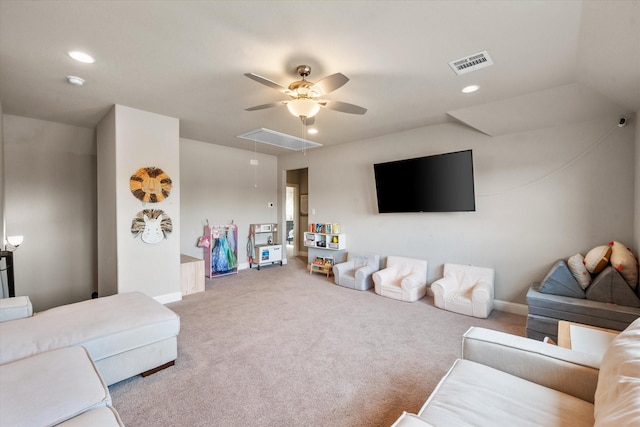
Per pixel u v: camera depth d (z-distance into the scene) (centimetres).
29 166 401
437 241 437
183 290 429
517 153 367
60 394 131
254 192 652
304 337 292
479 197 396
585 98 295
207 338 287
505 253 378
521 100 321
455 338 291
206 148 566
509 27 197
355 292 450
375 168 474
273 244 671
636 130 289
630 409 83
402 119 403
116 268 352
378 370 233
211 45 221
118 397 197
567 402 127
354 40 214
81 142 438
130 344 206
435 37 210
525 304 364
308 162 624
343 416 182
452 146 418
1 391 130
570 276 288
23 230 398
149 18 189
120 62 247
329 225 561
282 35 208
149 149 373
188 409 187
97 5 176
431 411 121
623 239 307
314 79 276
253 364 241
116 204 349
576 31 200
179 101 336
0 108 324
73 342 184
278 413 184
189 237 543
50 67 254
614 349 118
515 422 114
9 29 200
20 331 191
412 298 402
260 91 308
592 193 323
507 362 151
